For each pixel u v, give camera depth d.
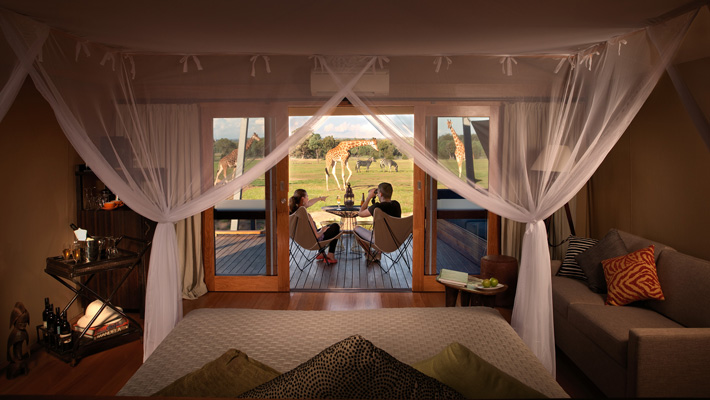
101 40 3.10
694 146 3.62
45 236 4.02
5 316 3.55
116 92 3.40
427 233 5.19
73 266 3.47
